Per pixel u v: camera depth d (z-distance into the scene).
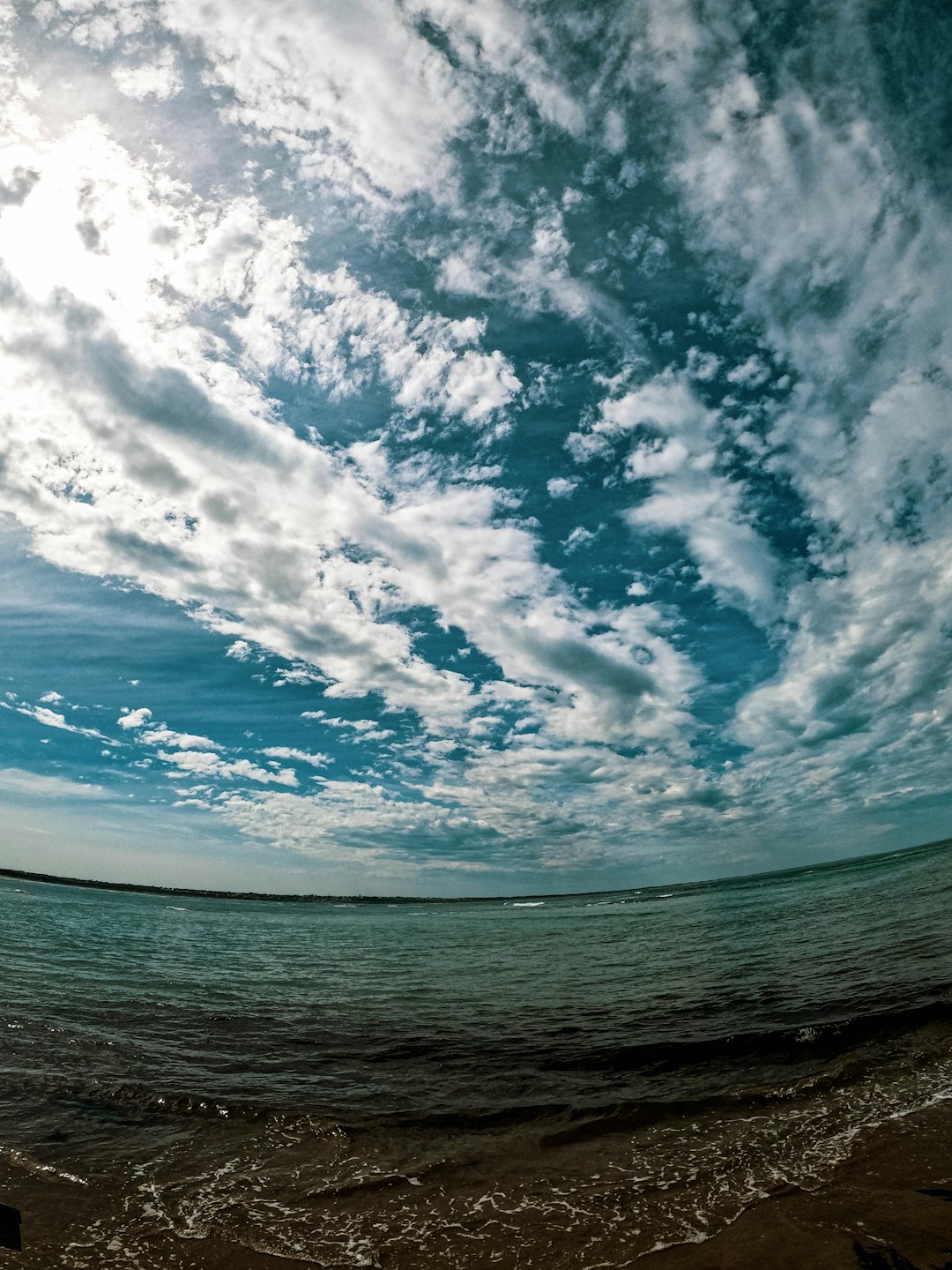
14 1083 8.03
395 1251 4.55
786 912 32.66
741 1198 5.03
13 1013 11.73
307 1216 5.04
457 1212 5.08
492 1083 8.41
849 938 19.36
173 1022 11.89
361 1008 13.64
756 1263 4.12
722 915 36.88
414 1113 7.31
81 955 21.08
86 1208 5.09
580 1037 10.63
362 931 42.00
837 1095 7.10
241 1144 6.45
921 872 44.09
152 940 28.61
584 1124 6.84
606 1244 4.54
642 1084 8.12
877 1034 9.20
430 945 30.70
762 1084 7.71
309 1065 9.39
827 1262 4.03
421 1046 10.39
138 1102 7.58
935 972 12.55
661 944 25.08
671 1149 6.08
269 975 19.14
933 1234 4.25
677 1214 4.88
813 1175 5.28
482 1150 6.28
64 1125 6.79
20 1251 4.43
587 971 18.94
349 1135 6.68
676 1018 11.52
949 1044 8.45
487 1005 13.89
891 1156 5.45
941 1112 6.29
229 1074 8.81
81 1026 11.16
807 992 12.41
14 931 26.77
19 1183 5.45
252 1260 4.43
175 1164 5.96
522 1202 5.20
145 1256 4.46
